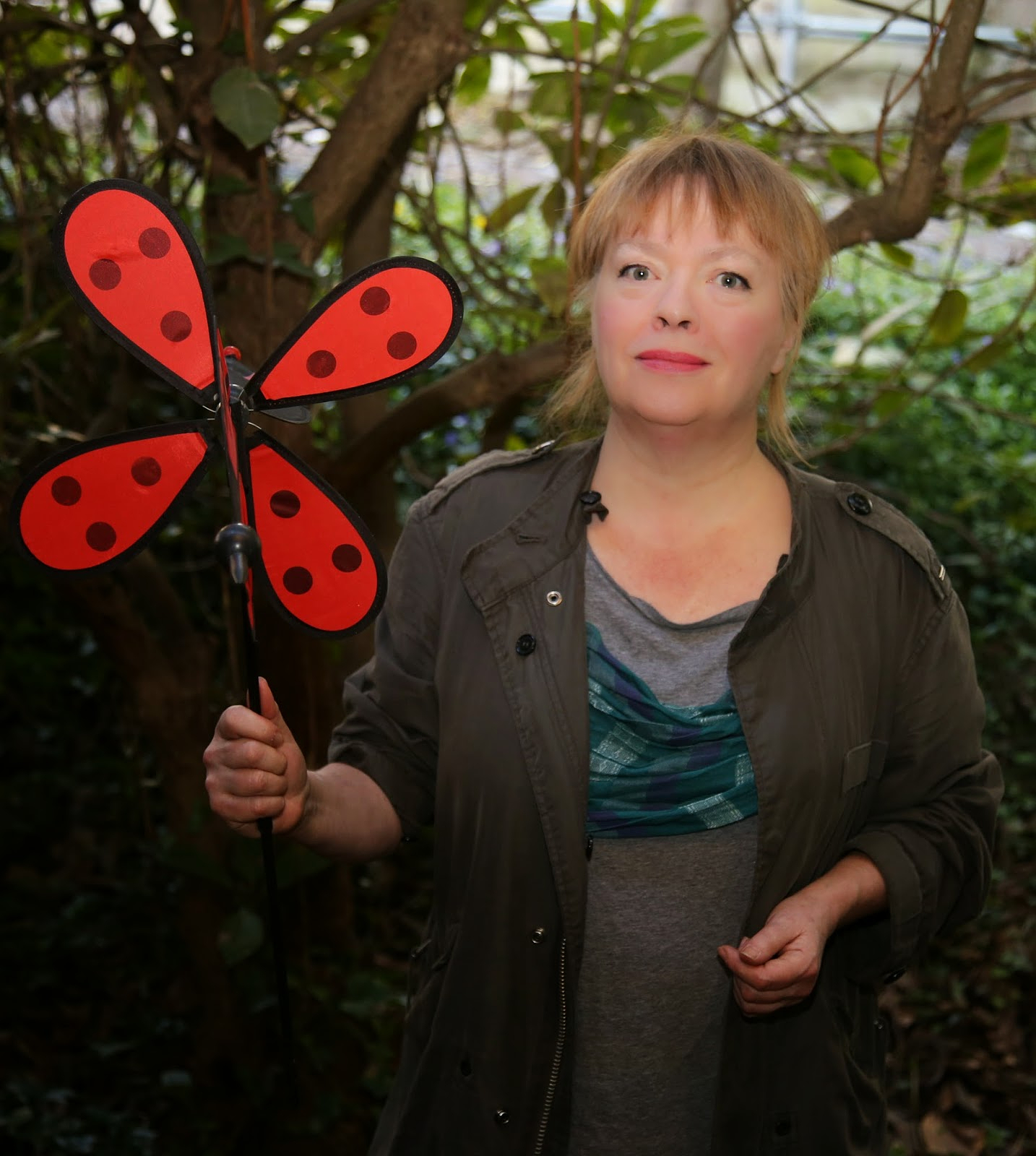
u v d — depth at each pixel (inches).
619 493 48.2
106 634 83.6
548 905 46.8
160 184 82.0
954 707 49.8
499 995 47.6
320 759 89.2
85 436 85.6
